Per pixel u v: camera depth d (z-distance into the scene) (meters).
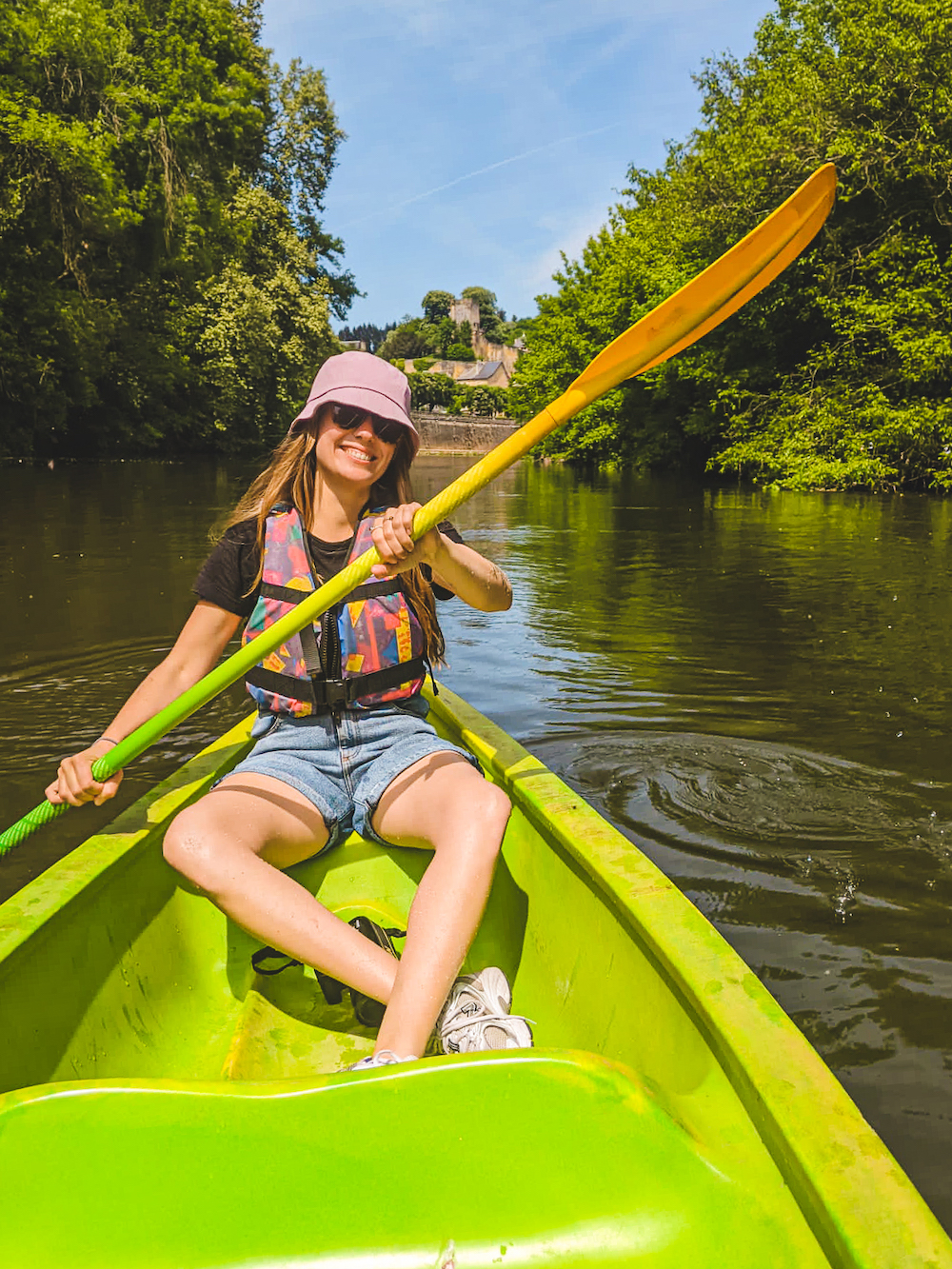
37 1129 0.90
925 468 12.94
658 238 18.00
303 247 24.34
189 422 21.27
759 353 15.71
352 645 1.71
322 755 1.71
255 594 1.75
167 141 17.48
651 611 5.03
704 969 1.10
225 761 1.96
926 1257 0.73
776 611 5.01
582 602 5.30
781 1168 0.89
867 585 5.82
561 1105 0.91
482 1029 1.25
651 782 2.67
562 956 1.55
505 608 1.80
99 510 9.69
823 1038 1.59
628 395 20.25
